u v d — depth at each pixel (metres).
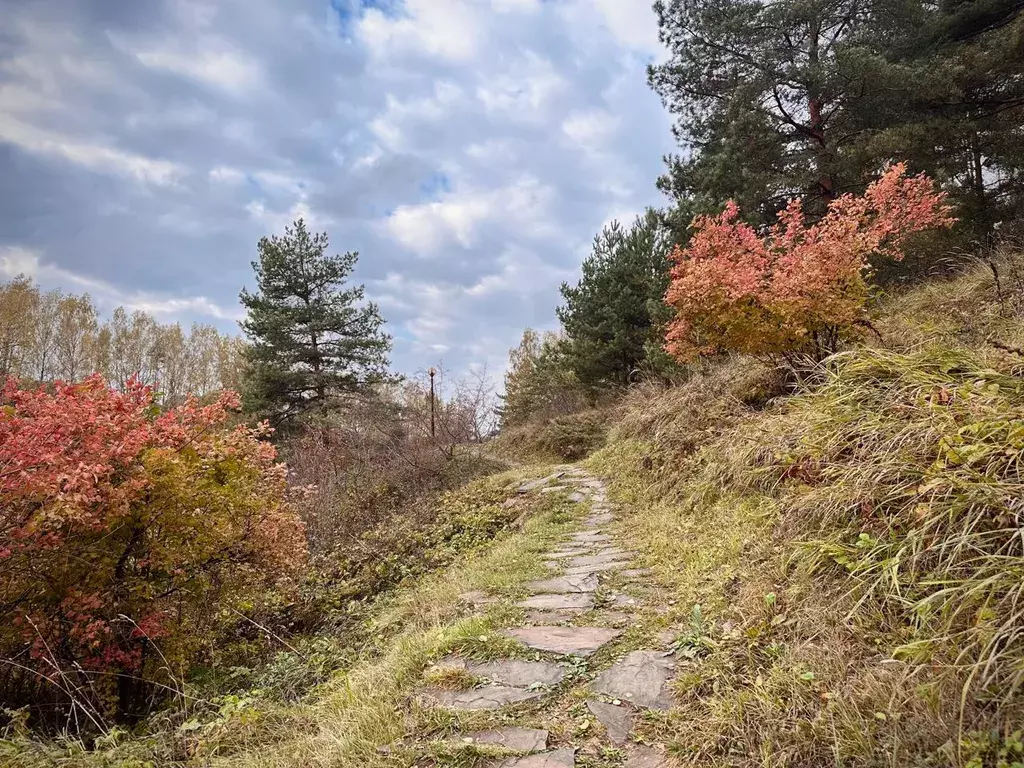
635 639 3.42
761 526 4.19
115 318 39.31
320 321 19.80
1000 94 10.65
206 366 43.16
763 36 11.32
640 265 15.09
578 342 16.73
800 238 8.00
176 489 5.05
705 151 12.77
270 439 18.88
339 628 5.45
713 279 6.47
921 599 2.38
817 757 1.96
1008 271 6.59
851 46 10.60
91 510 4.67
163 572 5.34
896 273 9.80
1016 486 2.38
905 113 10.48
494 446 19.69
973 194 10.72
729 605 3.35
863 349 4.57
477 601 4.54
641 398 12.64
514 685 2.98
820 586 2.92
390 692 3.03
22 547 4.35
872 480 3.15
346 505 10.87
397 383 21.61
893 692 2.02
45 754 2.93
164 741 3.05
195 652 5.55
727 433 6.39
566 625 3.78
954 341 5.26
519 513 8.74
